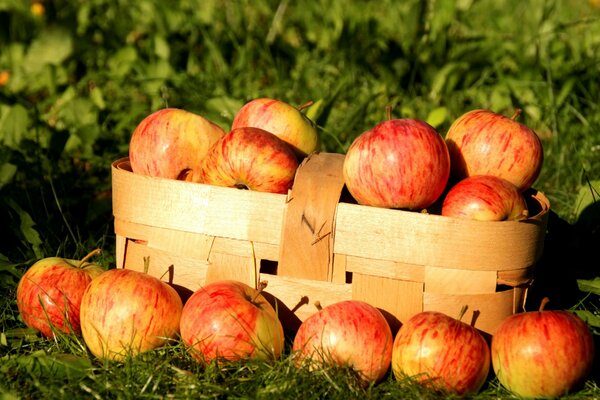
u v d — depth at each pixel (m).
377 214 1.29
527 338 1.26
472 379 1.26
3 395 1.24
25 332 1.34
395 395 1.26
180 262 1.33
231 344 1.27
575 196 1.62
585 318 1.37
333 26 2.21
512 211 1.31
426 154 1.30
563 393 1.27
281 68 2.02
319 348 1.27
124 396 1.25
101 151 1.73
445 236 1.28
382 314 1.30
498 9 2.43
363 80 1.99
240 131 1.35
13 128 1.69
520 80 1.93
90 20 2.38
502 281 1.30
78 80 2.13
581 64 1.96
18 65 2.15
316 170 1.32
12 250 1.51
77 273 1.35
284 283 1.31
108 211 1.60
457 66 1.93
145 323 1.29
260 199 1.31
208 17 2.25
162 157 1.38
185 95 1.84
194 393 1.25
